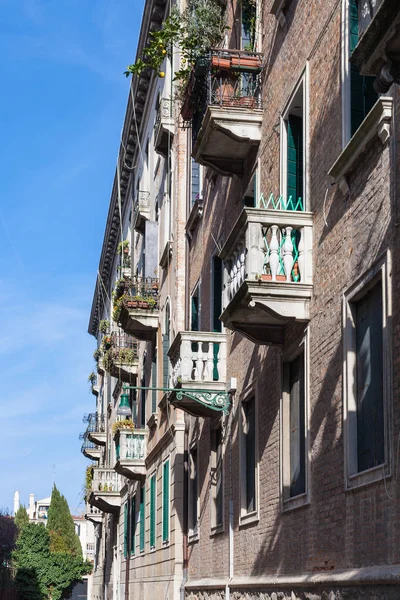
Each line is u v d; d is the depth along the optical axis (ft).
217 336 66.80
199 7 61.31
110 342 129.08
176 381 66.90
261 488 53.83
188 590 76.28
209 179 73.77
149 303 103.30
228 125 57.36
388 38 26.63
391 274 35.53
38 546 265.54
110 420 169.37
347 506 39.17
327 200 43.98
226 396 63.87
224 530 63.57
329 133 44.09
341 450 40.37
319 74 46.03
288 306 45.96
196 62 58.75
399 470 33.94
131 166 137.39
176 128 92.38
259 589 52.65
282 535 49.01
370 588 35.37
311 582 41.98
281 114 52.60
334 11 44.06
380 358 37.35
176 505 82.99
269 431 52.65
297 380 48.91
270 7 56.44
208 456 70.90
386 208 36.55
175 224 90.63
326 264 43.70
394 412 34.60
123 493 136.56
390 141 36.22
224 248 50.44
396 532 33.96
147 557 103.30
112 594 148.36
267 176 55.42
